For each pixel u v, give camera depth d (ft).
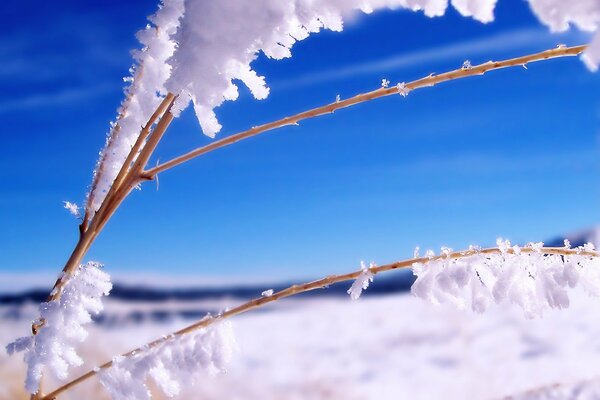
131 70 0.63
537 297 0.58
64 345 0.62
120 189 0.66
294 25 0.47
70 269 0.65
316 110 0.62
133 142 0.67
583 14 0.33
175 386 0.64
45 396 0.63
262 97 0.49
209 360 0.64
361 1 0.45
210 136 0.49
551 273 0.58
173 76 0.47
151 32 0.61
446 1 0.41
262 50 0.47
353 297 0.62
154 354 0.65
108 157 0.67
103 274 0.65
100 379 0.64
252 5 0.47
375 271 0.63
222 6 0.47
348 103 0.61
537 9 0.34
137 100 0.65
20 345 0.62
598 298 0.56
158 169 0.66
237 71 0.48
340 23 0.46
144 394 0.63
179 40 0.48
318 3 0.46
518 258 0.60
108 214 0.65
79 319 0.63
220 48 0.47
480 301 0.59
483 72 0.55
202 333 0.65
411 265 0.63
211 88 0.47
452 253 0.62
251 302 0.65
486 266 0.60
